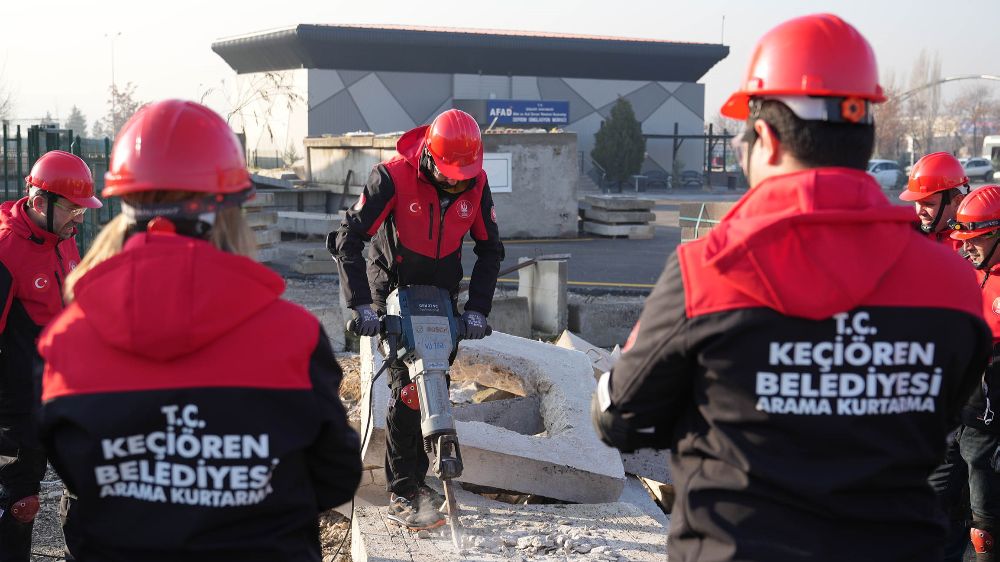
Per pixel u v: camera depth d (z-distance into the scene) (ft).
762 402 6.17
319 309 30.22
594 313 34.76
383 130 188.85
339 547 16.20
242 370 5.93
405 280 15.34
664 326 6.41
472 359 20.34
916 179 17.34
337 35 178.70
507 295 44.29
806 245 5.97
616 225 75.31
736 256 6.00
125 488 5.98
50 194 14.58
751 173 6.79
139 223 6.23
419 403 14.89
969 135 358.64
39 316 14.79
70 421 5.88
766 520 6.19
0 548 14.80
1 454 14.80
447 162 14.40
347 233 14.70
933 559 6.44
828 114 6.31
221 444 5.90
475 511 16.17
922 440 6.38
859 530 6.21
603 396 6.97
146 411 5.83
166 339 5.66
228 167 6.35
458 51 189.26
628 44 200.13
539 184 73.41
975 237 14.39
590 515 16.21
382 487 17.15
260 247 54.39
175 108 6.36
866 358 6.16
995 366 14.24
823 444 6.16
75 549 6.44
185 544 5.91
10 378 14.66
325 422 6.18
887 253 6.11
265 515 6.13
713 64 211.00
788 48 6.41
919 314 6.26
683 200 155.22
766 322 6.10
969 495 15.57
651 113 211.00
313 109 181.88
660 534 15.43
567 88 203.41
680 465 6.77
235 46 192.95
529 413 20.07
